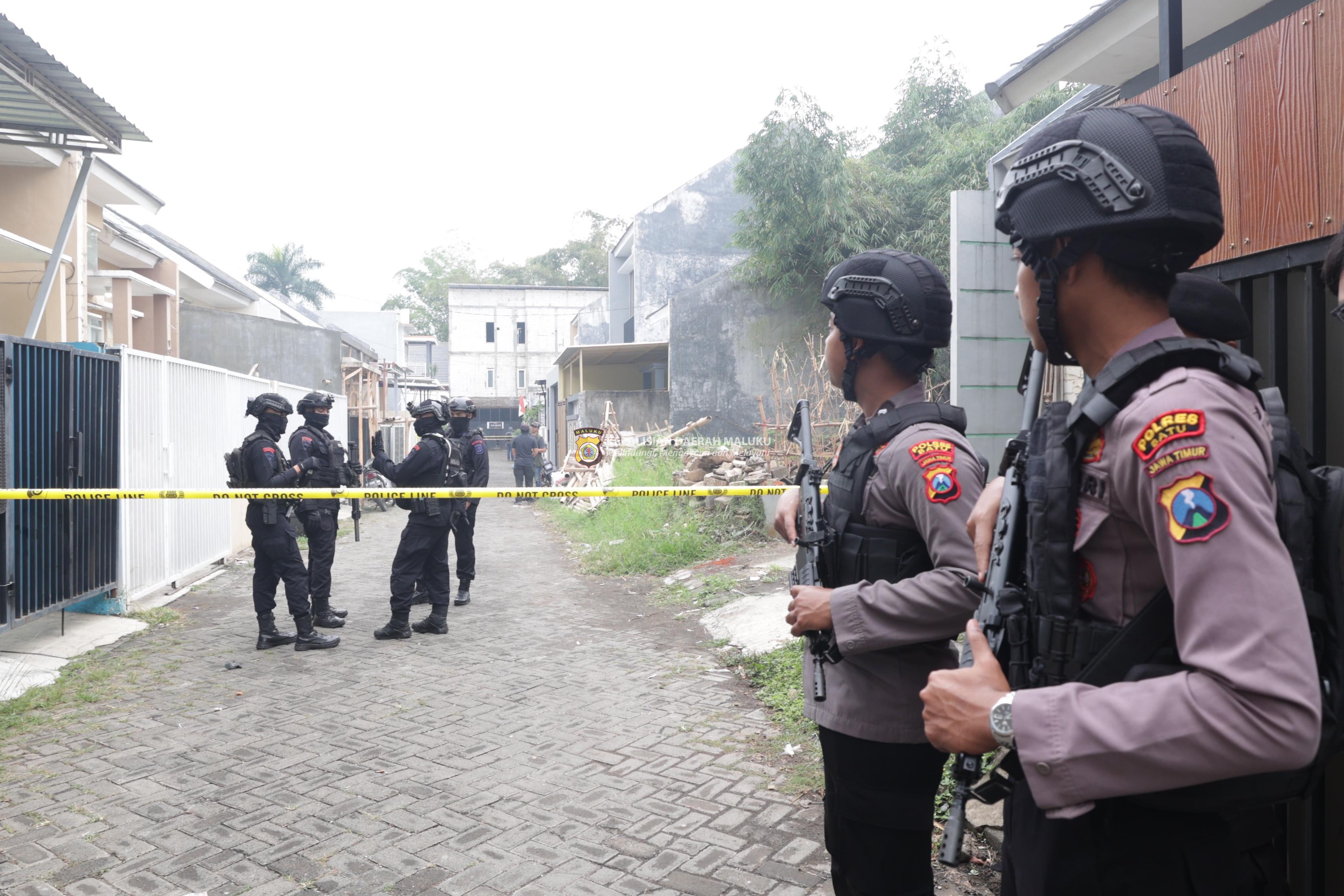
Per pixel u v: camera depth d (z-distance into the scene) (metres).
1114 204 1.05
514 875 3.01
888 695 1.89
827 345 2.14
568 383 29.69
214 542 9.55
